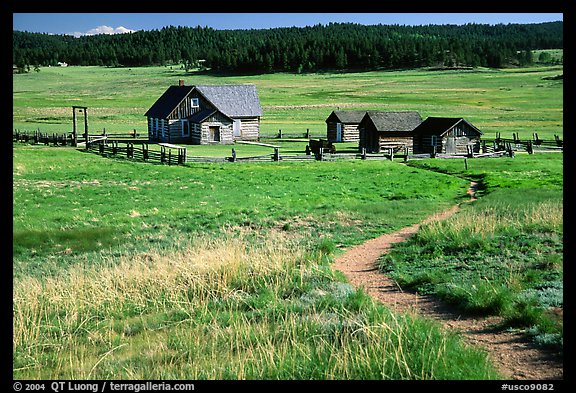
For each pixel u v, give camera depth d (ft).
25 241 75.82
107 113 377.91
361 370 30.63
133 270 55.62
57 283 53.93
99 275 55.62
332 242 71.82
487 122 322.34
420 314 41.37
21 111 379.14
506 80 634.02
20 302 46.83
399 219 90.12
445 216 90.17
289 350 33.88
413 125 219.41
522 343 34.42
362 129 225.56
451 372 29.78
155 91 561.84
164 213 96.84
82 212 98.02
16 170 148.15
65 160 170.60
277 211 97.71
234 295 46.80
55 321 43.86
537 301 40.40
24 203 105.09
